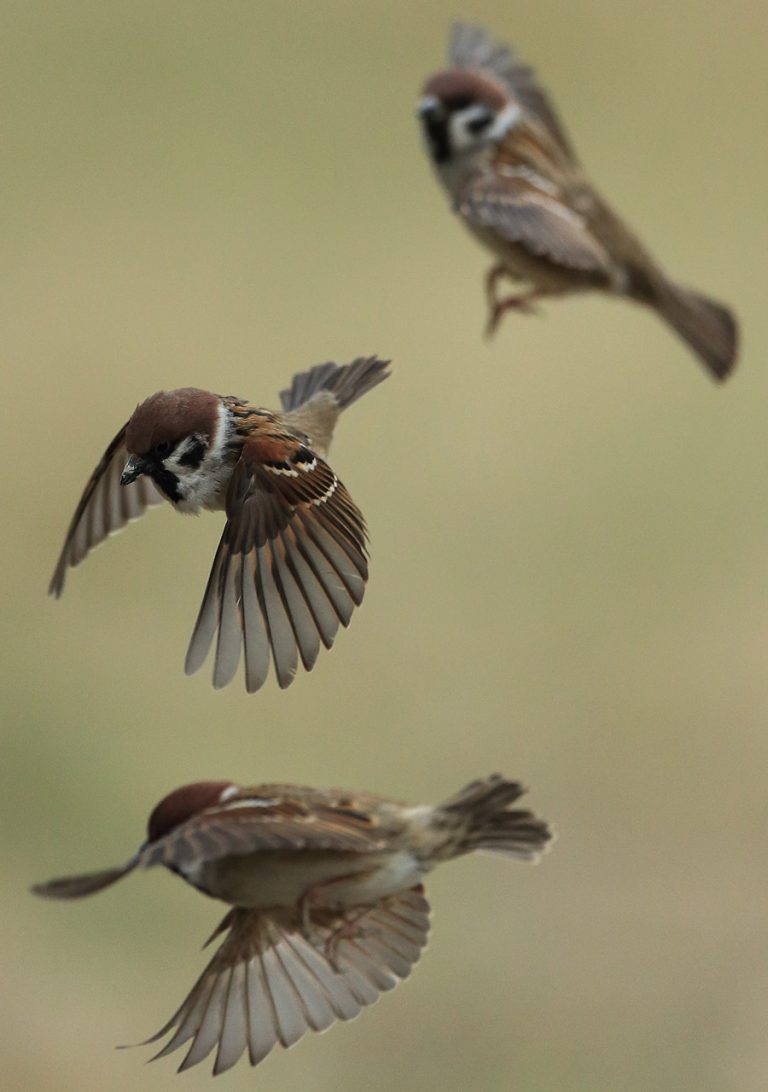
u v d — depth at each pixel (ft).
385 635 54.19
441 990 42.37
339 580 21.81
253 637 21.24
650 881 46.52
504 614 55.11
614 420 62.08
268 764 49.06
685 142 76.59
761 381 64.49
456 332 65.05
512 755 50.39
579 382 64.39
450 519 58.18
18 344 62.85
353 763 49.80
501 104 38.06
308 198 72.43
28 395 61.00
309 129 76.48
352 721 51.11
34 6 84.28
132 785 47.47
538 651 53.93
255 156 74.69
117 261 67.97
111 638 53.06
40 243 67.82
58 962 42.14
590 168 72.90
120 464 24.23
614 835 48.06
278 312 65.41
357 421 61.52
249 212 70.85
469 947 43.93
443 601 55.47
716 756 50.34
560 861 47.03
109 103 77.71
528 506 58.65
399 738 50.65
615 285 38.04
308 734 50.47
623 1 84.23
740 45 82.17
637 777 49.80
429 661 53.31
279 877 23.07
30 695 50.24
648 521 58.90
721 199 72.90
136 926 43.39
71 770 47.44
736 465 61.11
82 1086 38.86
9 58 80.74
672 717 51.72
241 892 23.17
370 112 78.02
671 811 48.85
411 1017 41.78
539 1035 41.52
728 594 56.24
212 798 22.39
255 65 81.92
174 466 22.82
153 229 69.77
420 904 23.95
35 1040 39.75
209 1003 23.13
